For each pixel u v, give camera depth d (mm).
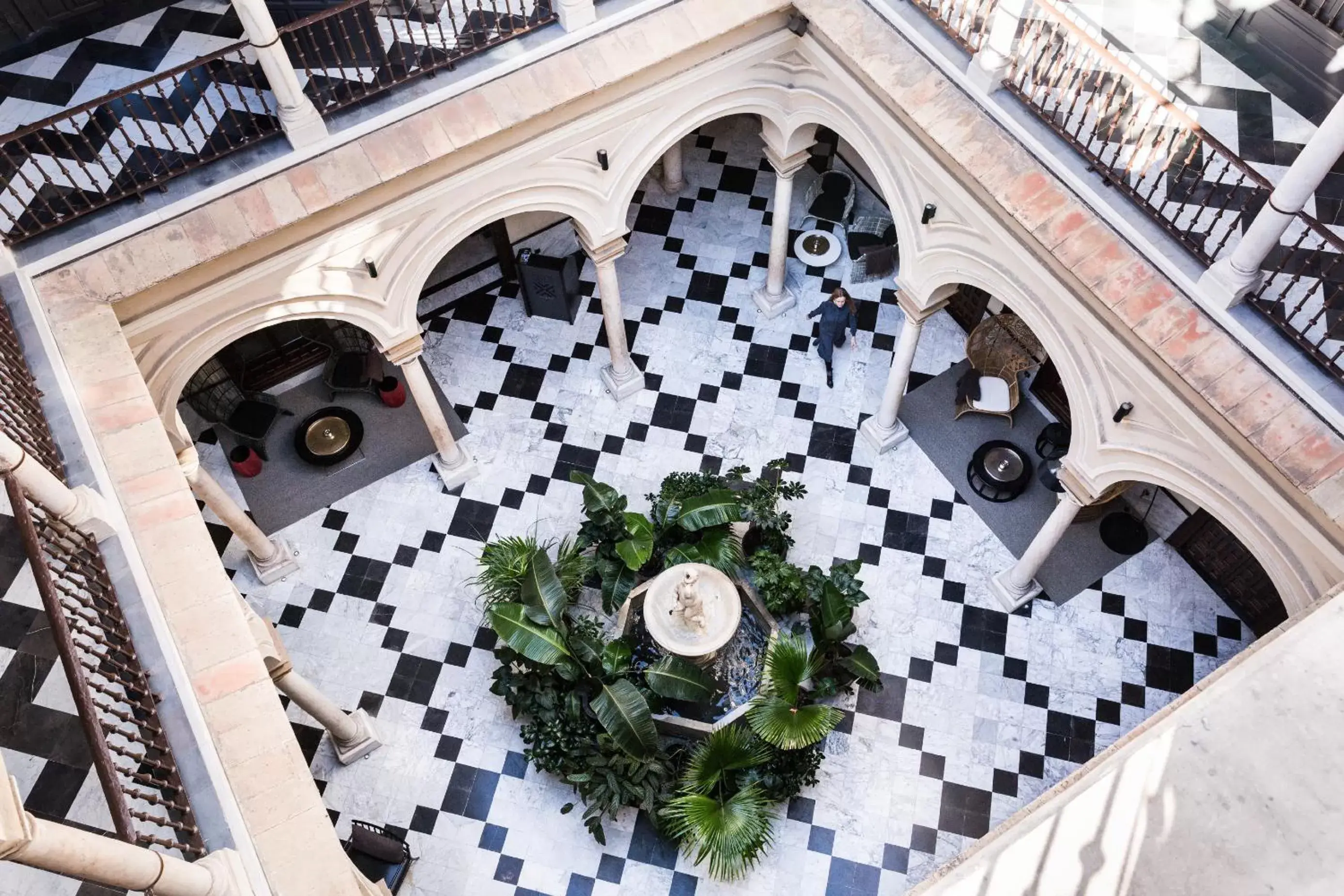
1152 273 6965
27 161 8695
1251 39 8406
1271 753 2670
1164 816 2607
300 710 9805
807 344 11836
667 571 9438
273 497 11000
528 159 8828
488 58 8352
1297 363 6516
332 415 11352
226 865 4867
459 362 11836
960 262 8516
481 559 9641
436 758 9523
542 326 12070
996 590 10172
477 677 9930
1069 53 8109
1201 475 7234
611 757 8781
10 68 9484
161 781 5215
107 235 7535
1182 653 9820
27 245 7523
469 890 8891
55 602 4875
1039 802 3027
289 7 9742
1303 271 6758
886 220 12297
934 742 9461
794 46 9266
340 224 8242
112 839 4004
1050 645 9914
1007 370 10867
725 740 8508
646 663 9523
